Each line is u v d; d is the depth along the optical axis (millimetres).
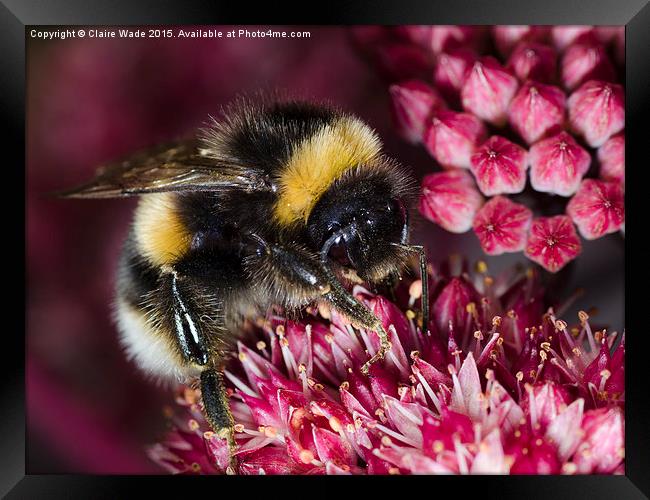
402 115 107
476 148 103
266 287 99
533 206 102
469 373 93
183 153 102
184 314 99
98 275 121
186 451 103
